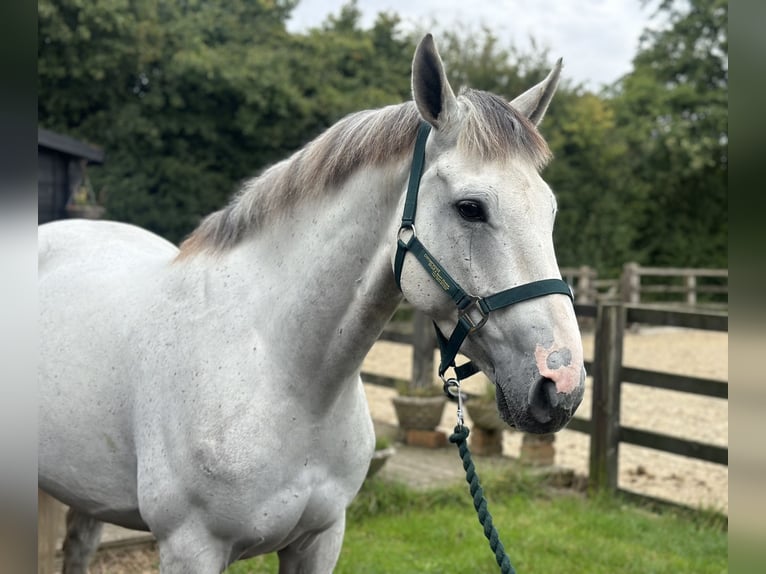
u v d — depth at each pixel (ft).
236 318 5.29
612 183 51.13
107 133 38.32
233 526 5.03
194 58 38.04
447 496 13.06
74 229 7.45
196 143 40.98
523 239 4.35
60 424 5.97
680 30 61.82
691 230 55.72
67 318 6.27
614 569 10.44
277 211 5.36
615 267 51.49
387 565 10.27
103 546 10.18
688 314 13.06
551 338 4.22
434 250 4.59
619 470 15.89
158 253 7.16
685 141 53.01
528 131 4.64
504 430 15.89
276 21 48.42
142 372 5.50
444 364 4.86
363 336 5.12
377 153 4.98
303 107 40.91
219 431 4.96
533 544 11.19
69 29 37.29
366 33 50.19
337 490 5.48
